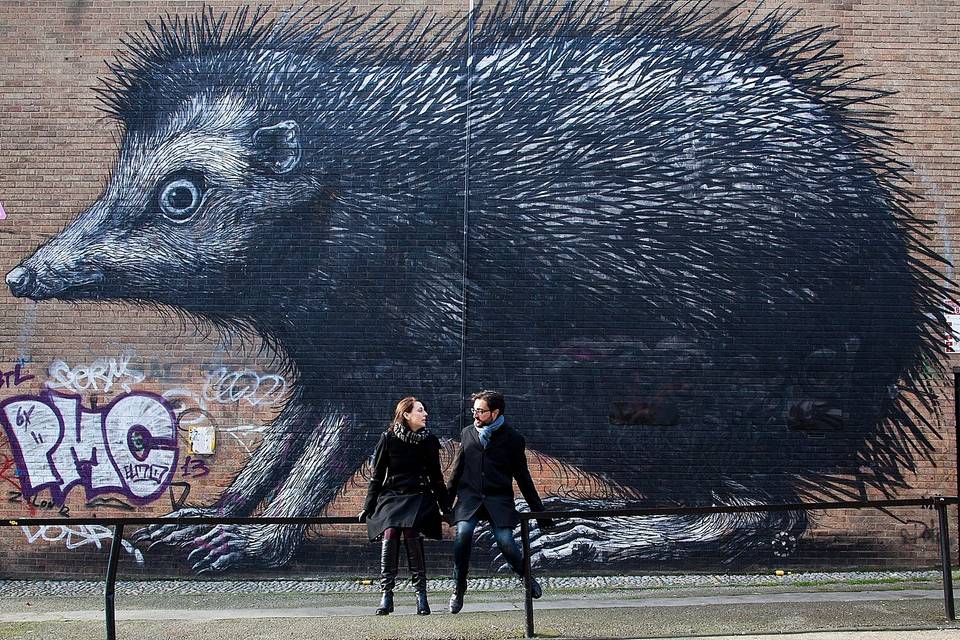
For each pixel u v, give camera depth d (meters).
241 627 6.28
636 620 6.38
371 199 9.01
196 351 8.90
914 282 8.91
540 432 8.78
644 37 9.13
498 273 8.92
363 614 6.92
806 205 8.98
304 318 8.91
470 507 6.17
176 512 8.74
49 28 9.20
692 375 8.83
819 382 8.81
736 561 8.68
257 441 8.81
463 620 6.42
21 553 8.72
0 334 8.92
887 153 9.01
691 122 9.05
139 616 6.96
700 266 8.91
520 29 9.15
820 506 6.30
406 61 9.12
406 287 8.91
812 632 5.93
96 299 8.95
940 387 8.81
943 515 6.37
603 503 8.72
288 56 9.17
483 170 9.01
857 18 9.12
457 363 8.84
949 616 6.27
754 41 9.12
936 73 9.07
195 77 9.16
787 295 8.90
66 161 9.09
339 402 8.83
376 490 6.20
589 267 8.91
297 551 8.72
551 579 8.56
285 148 9.09
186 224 9.02
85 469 8.80
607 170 9.01
